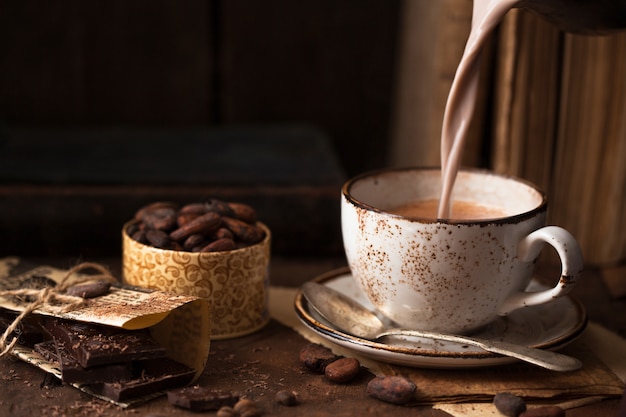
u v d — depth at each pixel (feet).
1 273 2.57
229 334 2.44
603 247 2.86
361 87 3.79
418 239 2.21
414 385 2.19
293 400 2.19
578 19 2.24
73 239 2.90
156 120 3.80
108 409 2.16
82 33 3.70
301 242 2.94
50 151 3.32
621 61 2.76
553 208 2.85
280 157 3.29
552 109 2.79
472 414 2.17
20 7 3.65
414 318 2.31
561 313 2.41
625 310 2.63
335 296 2.42
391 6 3.71
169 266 2.39
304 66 3.77
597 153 2.81
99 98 3.77
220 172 3.10
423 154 3.19
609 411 2.20
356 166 3.87
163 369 2.23
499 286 2.26
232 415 2.14
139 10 3.70
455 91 2.32
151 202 2.91
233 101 3.80
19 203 2.88
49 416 2.15
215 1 3.70
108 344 2.18
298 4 3.71
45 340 2.33
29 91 3.74
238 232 2.46
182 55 3.75
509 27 2.73
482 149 2.90
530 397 2.20
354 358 2.32
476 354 2.20
